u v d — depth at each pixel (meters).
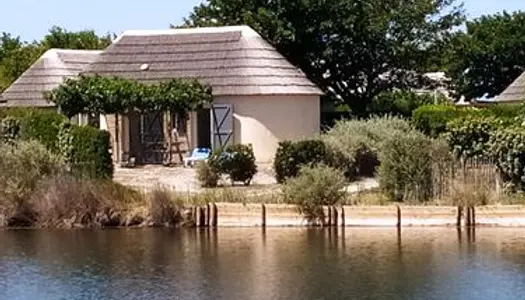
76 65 51.97
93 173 33.25
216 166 35.12
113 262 24.53
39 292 21.33
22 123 37.91
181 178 37.28
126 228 29.77
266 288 21.39
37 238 28.20
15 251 26.17
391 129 38.56
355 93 54.97
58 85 45.72
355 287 21.33
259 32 50.81
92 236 28.45
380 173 31.17
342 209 29.64
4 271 23.58
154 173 39.03
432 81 56.38
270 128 43.72
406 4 53.06
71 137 35.28
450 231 28.64
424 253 25.06
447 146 31.27
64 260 24.86
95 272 23.34
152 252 25.86
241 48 44.56
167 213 29.89
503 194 30.25
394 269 23.17
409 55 53.22
